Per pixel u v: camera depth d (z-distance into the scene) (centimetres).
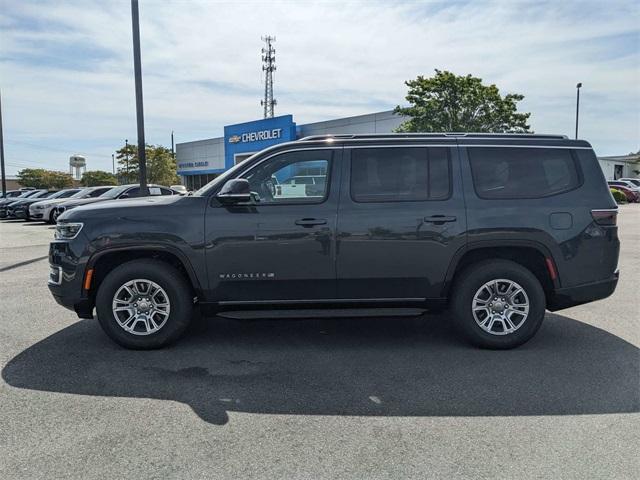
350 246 470
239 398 376
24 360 460
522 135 499
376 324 581
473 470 279
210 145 4850
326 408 359
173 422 338
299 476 274
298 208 471
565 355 468
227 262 470
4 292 753
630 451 299
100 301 474
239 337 530
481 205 474
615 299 684
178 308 478
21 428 330
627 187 3588
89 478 272
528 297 475
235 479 272
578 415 346
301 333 546
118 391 390
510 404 364
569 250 475
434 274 475
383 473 277
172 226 468
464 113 2159
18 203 2394
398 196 477
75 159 7819
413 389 392
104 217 474
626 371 427
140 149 1341
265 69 7362
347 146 486
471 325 479
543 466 284
